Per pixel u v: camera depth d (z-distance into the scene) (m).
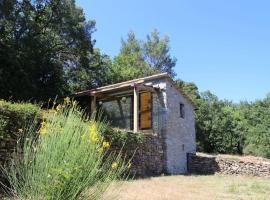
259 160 20.42
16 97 19.70
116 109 21.02
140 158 16.02
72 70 28.12
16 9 21.45
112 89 19.00
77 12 25.39
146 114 19.95
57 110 6.73
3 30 20.62
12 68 19.48
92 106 19.73
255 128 34.75
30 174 5.39
